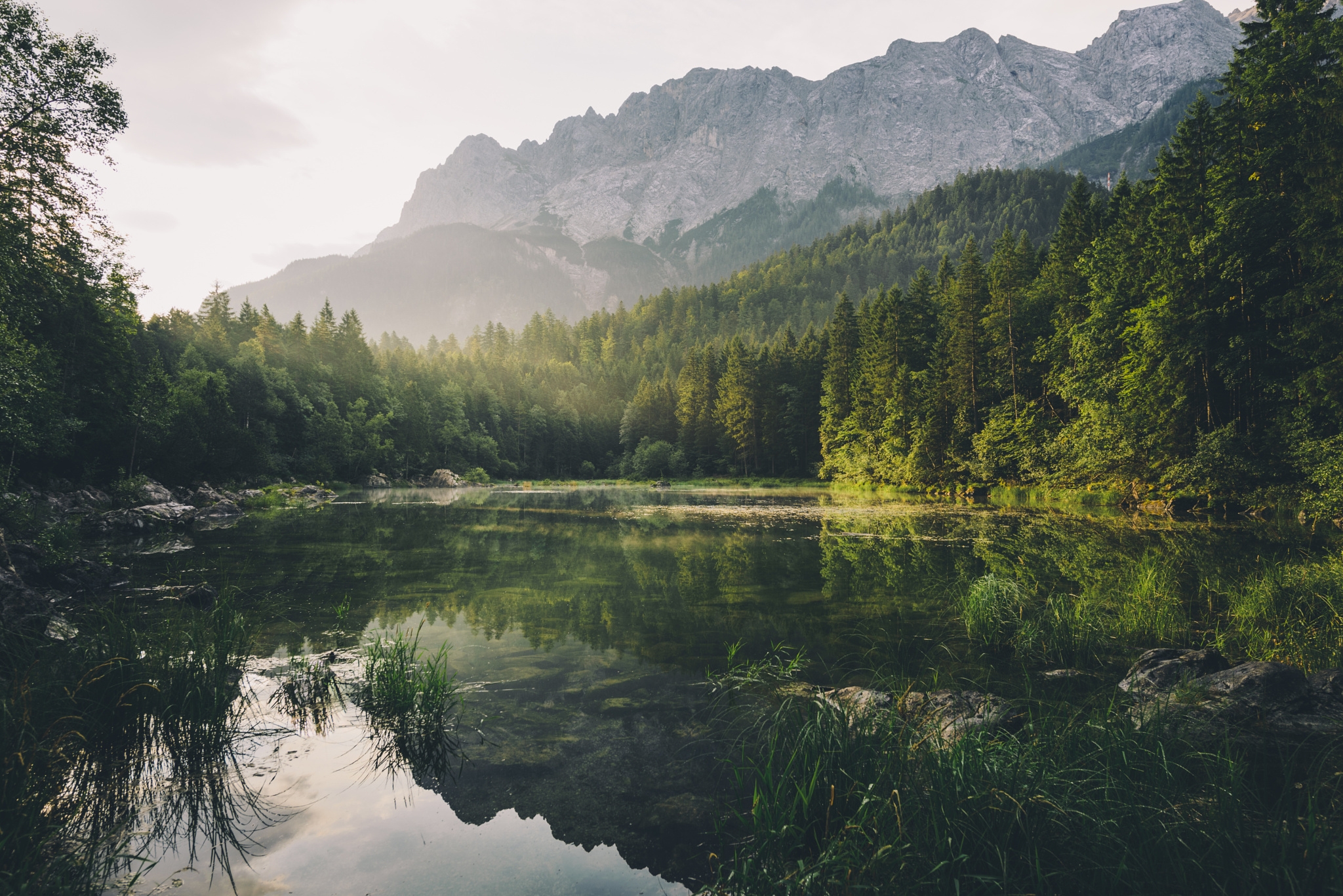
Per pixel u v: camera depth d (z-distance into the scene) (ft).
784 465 220.64
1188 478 64.54
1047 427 101.45
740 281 554.87
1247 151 60.08
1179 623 22.85
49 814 10.99
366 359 275.80
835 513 83.35
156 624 23.59
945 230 550.77
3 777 10.22
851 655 20.86
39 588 30.04
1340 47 50.98
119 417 88.63
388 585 34.55
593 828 10.91
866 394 156.15
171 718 14.57
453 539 56.49
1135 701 15.78
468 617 27.43
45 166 41.83
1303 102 53.67
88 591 31.30
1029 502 89.40
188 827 11.02
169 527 63.46
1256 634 21.26
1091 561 37.09
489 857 10.02
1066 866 8.61
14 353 44.60
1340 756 12.48
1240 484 60.49
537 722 15.87
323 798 12.10
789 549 47.78
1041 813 9.49
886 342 148.97
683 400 258.98
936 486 119.85
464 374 338.13
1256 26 58.59
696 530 64.03
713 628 25.11
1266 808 10.07
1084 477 86.02
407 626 25.82
